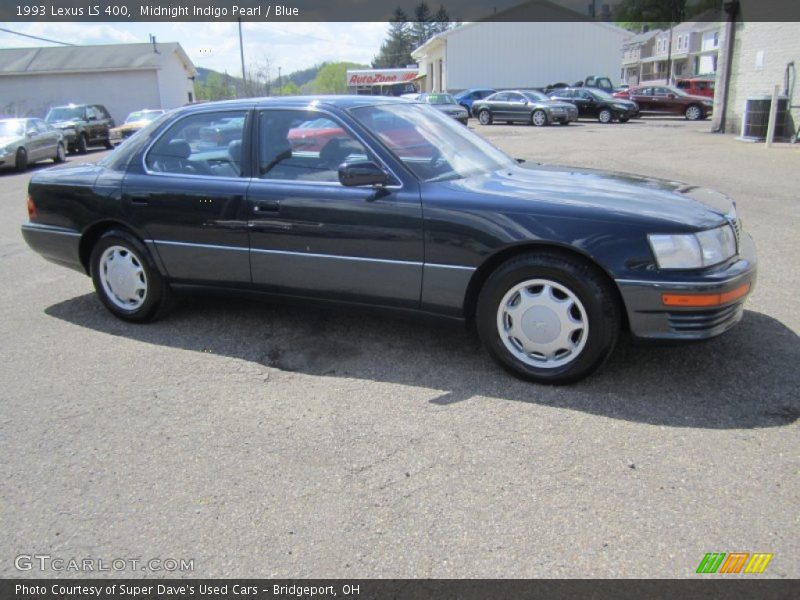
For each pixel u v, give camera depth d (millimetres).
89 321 5125
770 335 4301
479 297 3820
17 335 4844
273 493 2840
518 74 40156
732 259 3584
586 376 3660
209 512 2729
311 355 4305
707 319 3389
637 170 12141
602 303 3496
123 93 39062
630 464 2941
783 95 16234
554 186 3910
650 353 4102
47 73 38656
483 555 2422
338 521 2641
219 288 4629
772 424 3236
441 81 42531
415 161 4035
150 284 4840
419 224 3818
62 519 2719
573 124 28141
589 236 3455
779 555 2369
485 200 3705
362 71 54000
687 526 2531
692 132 20734
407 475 2930
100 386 3945
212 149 4543
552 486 2809
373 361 4172
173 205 4574
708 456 2982
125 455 3176
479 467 2967
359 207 3971
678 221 3396
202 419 3504
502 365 3854
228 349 4461
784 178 10547
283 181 4254
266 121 4375
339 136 4133
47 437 3367
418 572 2354
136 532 2623
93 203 4875
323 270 4168
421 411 3502
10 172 18438
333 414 3506
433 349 4324
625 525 2549
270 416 3512
